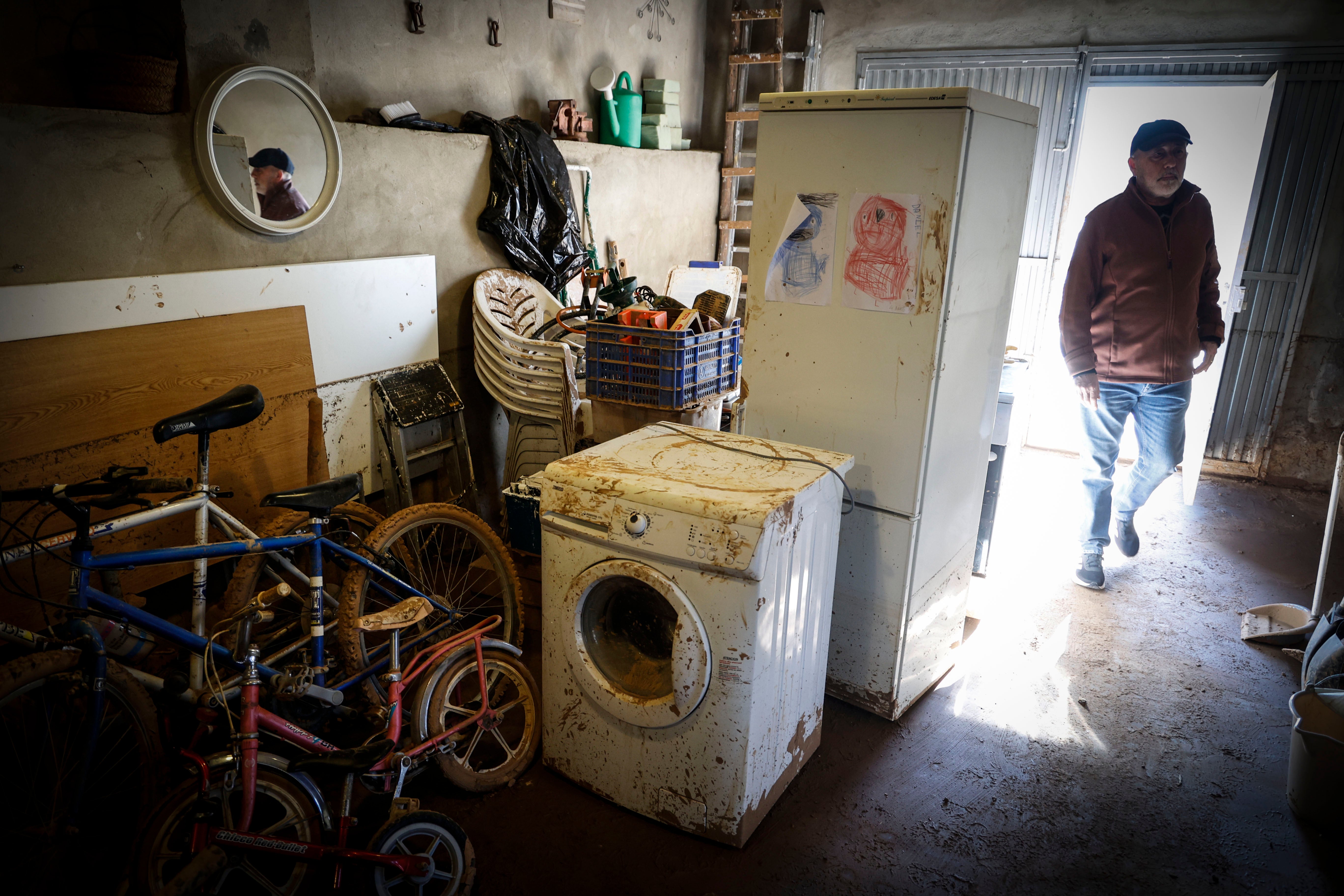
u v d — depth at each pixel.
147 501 1.85
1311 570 3.67
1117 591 3.47
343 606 2.20
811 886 1.93
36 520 2.08
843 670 2.60
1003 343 2.59
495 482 3.96
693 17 5.40
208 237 2.50
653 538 1.82
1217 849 2.07
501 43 3.85
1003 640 3.07
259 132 2.59
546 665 2.13
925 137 2.05
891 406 2.28
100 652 1.65
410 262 3.22
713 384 3.06
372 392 3.13
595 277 3.69
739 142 5.59
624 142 4.63
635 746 2.03
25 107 2.01
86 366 2.18
